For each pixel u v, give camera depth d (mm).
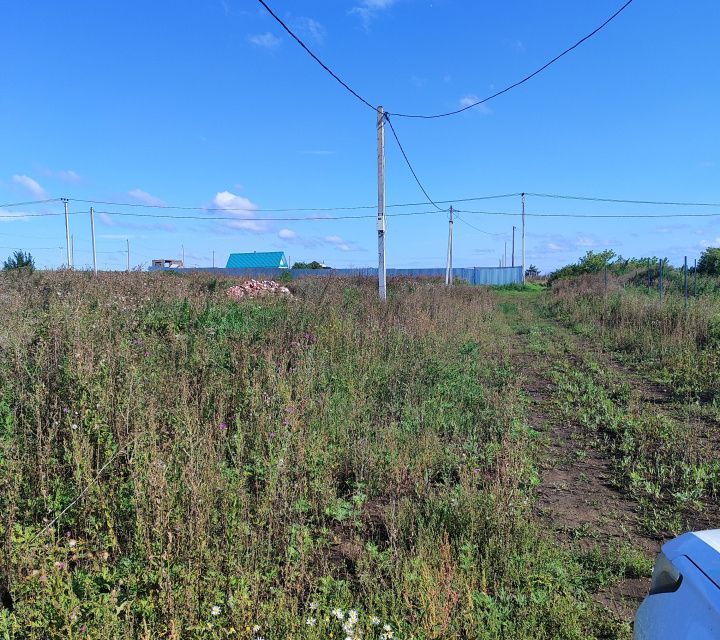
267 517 4000
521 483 5223
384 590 3453
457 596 3252
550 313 25344
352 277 21578
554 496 5164
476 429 6527
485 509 4219
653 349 12453
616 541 4309
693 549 2023
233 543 3592
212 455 4465
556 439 6816
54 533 3525
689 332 12781
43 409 4711
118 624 2789
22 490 3920
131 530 3688
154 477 3639
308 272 45469
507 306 27922
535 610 3250
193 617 2967
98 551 3455
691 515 4785
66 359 5359
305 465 4730
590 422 7398
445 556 3613
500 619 3188
